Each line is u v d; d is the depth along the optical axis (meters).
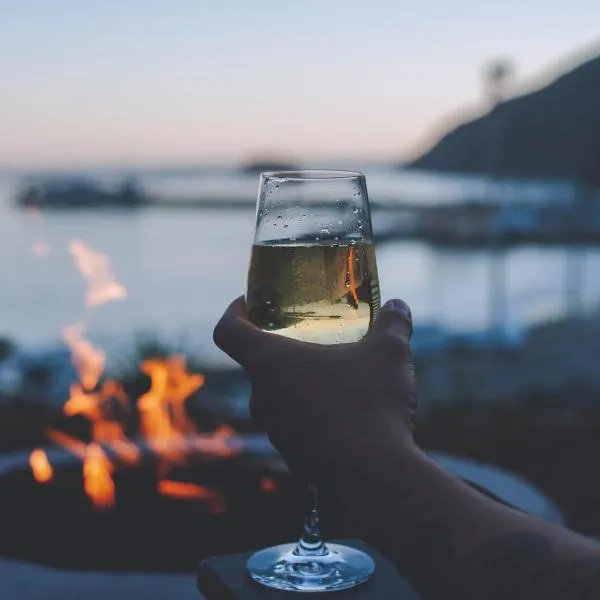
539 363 19.00
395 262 66.19
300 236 1.12
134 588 1.72
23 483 2.55
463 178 165.00
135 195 149.12
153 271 64.94
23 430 5.05
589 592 0.45
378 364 0.63
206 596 1.12
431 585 0.51
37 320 41.84
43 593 1.70
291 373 0.63
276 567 1.08
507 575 0.47
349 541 1.27
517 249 71.44
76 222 127.94
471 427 6.09
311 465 0.60
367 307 1.14
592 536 2.85
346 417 0.60
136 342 6.68
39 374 10.41
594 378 15.61
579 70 117.19
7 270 70.62
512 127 105.88
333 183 1.15
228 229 114.94
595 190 78.62
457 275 57.06
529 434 5.92
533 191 92.94
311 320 1.08
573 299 39.25
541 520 0.52
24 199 148.75
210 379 6.58
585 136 99.75
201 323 30.33
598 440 5.74
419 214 92.88
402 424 0.60
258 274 1.11
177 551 2.20
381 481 0.55
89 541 2.26
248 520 2.33
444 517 0.52
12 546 2.25
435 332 18.61
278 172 1.17
